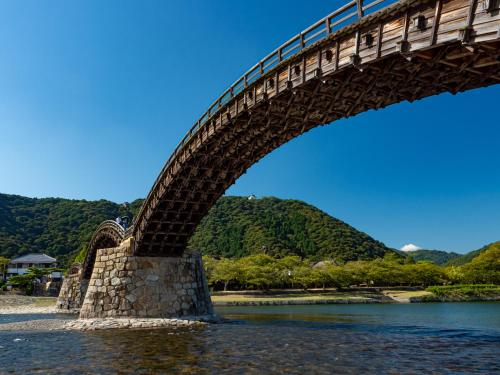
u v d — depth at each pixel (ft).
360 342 83.61
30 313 211.41
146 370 56.85
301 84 74.79
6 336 99.14
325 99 78.02
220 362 61.82
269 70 82.84
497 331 107.04
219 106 102.42
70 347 79.46
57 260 477.36
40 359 66.90
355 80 68.44
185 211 130.62
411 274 387.14
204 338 89.15
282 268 369.50
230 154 109.29
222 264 348.59
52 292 333.01
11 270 425.28
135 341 85.81
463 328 114.93
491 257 374.22
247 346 77.61
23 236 535.60
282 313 183.93
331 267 379.35
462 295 328.29
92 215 611.88
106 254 132.87
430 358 66.39
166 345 79.61
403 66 59.62
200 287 138.10
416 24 52.75
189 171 116.06
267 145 107.24
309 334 96.32
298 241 604.08
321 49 70.69
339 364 60.34
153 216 126.41
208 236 599.16
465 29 45.52
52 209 632.79
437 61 53.83
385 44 58.49
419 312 190.49
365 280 382.42
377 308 228.43
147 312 122.83
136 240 131.64
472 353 71.72
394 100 71.82
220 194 128.77
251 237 593.01
